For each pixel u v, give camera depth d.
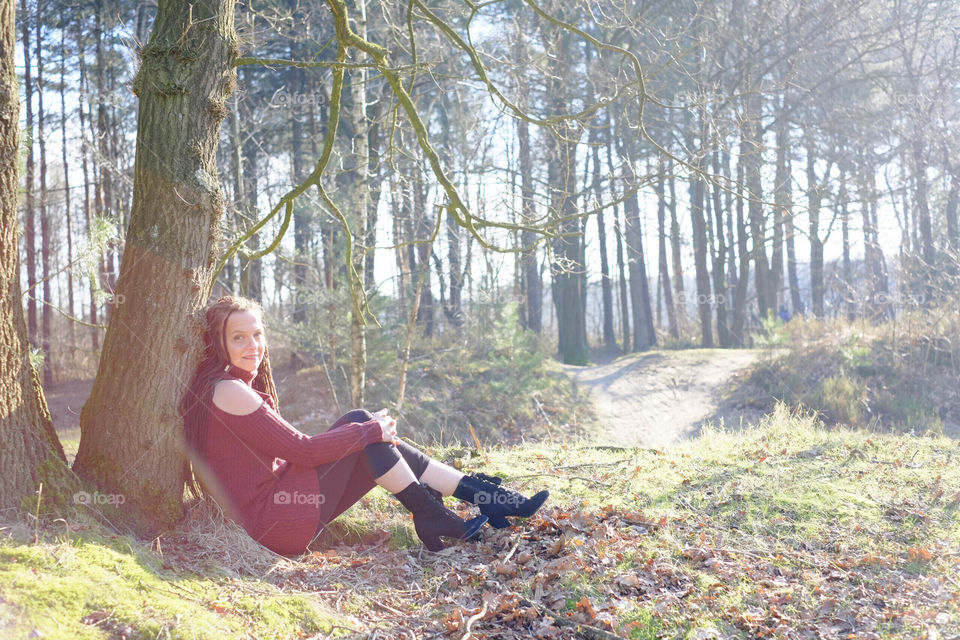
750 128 12.84
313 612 2.87
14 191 3.03
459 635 2.81
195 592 2.80
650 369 18.39
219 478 3.46
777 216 20.41
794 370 15.66
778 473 4.77
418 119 4.71
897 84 21.55
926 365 14.99
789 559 3.48
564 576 3.28
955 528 3.80
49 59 19.97
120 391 3.32
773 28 19.80
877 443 5.67
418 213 16.12
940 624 2.83
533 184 17.06
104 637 2.35
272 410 3.46
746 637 2.83
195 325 3.46
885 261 24.53
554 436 13.70
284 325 14.15
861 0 19.30
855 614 2.95
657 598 3.10
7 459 2.90
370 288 13.10
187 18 3.44
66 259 23.11
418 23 12.90
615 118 18.16
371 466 3.56
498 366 15.77
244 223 8.80
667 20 16.27
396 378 14.65
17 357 3.03
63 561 2.62
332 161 12.23
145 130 3.42
